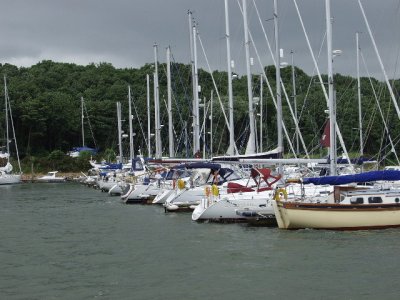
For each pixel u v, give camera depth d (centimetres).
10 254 2480
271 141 7662
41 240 2858
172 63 7156
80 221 3606
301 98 7406
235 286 1833
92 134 12438
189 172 4384
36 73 15050
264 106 7606
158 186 4712
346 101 6662
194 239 2698
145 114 10519
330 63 3117
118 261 2266
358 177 2716
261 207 3062
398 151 4694
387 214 2697
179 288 1831
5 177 8950
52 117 12150
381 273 1936
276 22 3831
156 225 3253
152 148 9238
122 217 3747
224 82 8375
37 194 6438
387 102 5488
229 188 3338
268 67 6788
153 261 2241
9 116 11688
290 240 2533
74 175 10394
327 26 3136
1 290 1869
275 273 1977
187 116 7788
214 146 7675
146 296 1753
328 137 3162
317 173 3812
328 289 1769
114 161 10756
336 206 2675
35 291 1847
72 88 14362
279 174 3347
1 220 3756
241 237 2686
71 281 1966
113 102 12962
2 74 14425
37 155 11812
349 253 2239
